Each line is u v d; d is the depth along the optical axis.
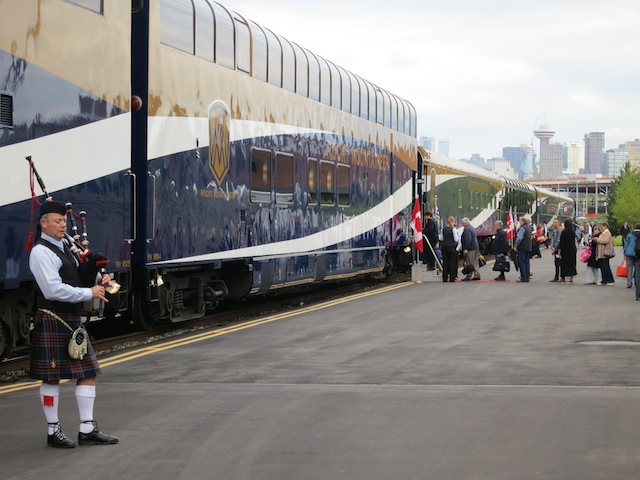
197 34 15.29
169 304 14.97
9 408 8.67
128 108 12.98
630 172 142.88
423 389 9.52
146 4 13.72
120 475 6.32
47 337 7.05
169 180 14.29
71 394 9.45
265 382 10.09
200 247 15.30
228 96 16.38
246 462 6.63
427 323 15.81
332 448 7.02
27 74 10.66
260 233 17.73
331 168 21.75
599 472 6.32
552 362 11.35
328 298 22.88
